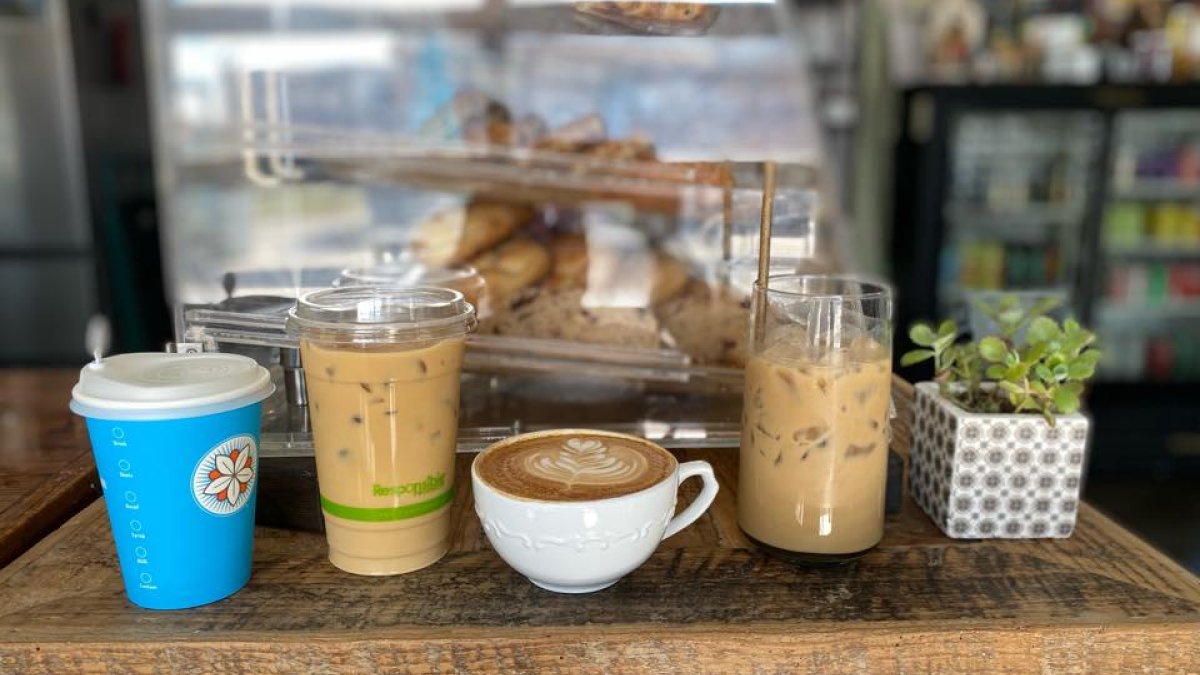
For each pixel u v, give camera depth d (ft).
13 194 8.55
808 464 2.27
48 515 2.75
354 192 6.26
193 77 8.37
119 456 2.02
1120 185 10.17
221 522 2.14
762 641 2.02
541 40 7.20
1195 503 9.23
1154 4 9.53
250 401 2.14
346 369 2.13
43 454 3.38
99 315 8.86
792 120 7.11
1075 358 2.49
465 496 2.80
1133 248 10.35
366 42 7.91
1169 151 10.16
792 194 3.28
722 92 7.10
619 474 2.15
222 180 7.90
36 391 4.47
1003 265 10.42
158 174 8.54
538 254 3.84
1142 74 9.52
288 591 2.23
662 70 7.07
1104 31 9.71
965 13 9.86
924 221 9.56
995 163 10.42
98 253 8.72
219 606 2.16
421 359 2.17
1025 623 2.09
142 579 2.12
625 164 4.08
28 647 1.98
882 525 2.42
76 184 8.58
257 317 2.59
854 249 10.71
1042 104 9.19
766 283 2.42
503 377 3.42
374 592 2.23
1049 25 9.56
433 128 5.05
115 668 2.00
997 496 2.50
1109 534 2.58
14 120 8.41
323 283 3.31
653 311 3.57
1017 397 2.51
